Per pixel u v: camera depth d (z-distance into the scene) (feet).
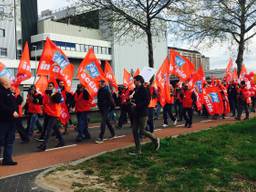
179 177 23.75
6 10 83.46
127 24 86.89
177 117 67.21
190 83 61.05
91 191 21.74
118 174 25.31
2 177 25.35
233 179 23.72
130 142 39.83
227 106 66.13
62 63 46.34
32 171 26.94
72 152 34.91
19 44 224.94
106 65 61.16
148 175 24.82
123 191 21.95
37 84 48.24
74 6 85.61
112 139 42.91
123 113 55.52
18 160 32.04
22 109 47.62
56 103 36.96
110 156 29.68
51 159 31.83
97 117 75.97
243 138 37.78
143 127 31.19
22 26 228.22
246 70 80.69
